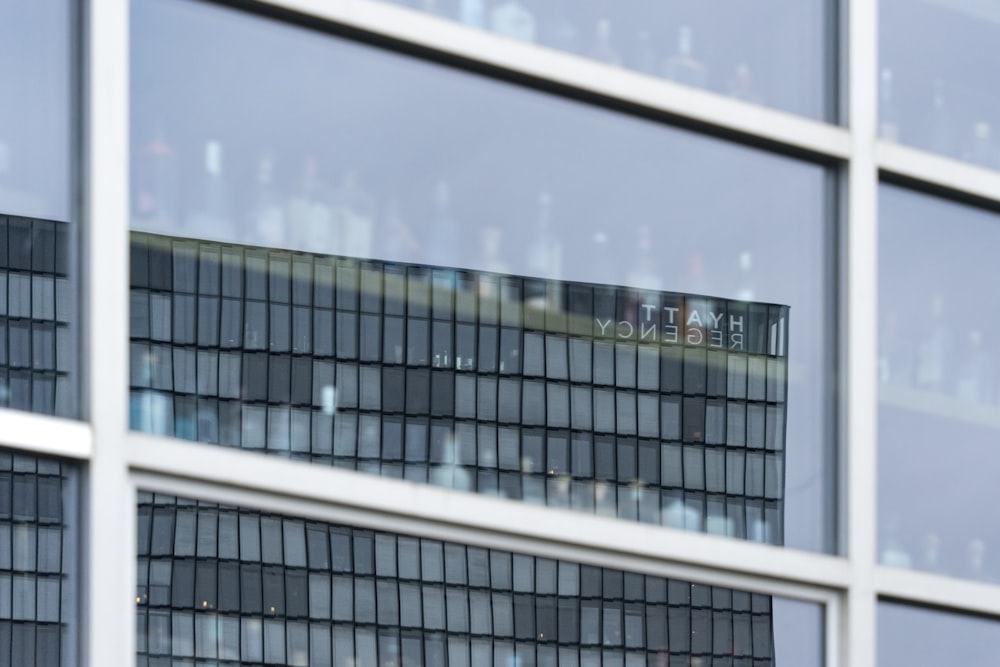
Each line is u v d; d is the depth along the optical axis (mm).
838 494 7742
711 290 7672
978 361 8336
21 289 6113
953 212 8414
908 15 8531
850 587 7656
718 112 7680
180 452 6227
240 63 6738
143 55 6504
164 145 6523
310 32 6910
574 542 7125
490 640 6926
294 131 6836
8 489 5973
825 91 8055
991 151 8648
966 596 7992
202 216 6598
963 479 8242
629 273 7516
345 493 6617
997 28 8789
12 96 6195
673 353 7566
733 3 7906
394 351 6996
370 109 7035
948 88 8570
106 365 6078
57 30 6238
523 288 7301
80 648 5926
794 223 7887
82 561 5988
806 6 8070
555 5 7469
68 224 6156
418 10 7156
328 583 6605
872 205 7980
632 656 7188
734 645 7402
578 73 7398
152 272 6441
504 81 7324
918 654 7902
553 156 7406
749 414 7656
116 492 6055
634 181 7566
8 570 5938
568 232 7426
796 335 7809
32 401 6039
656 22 7691
